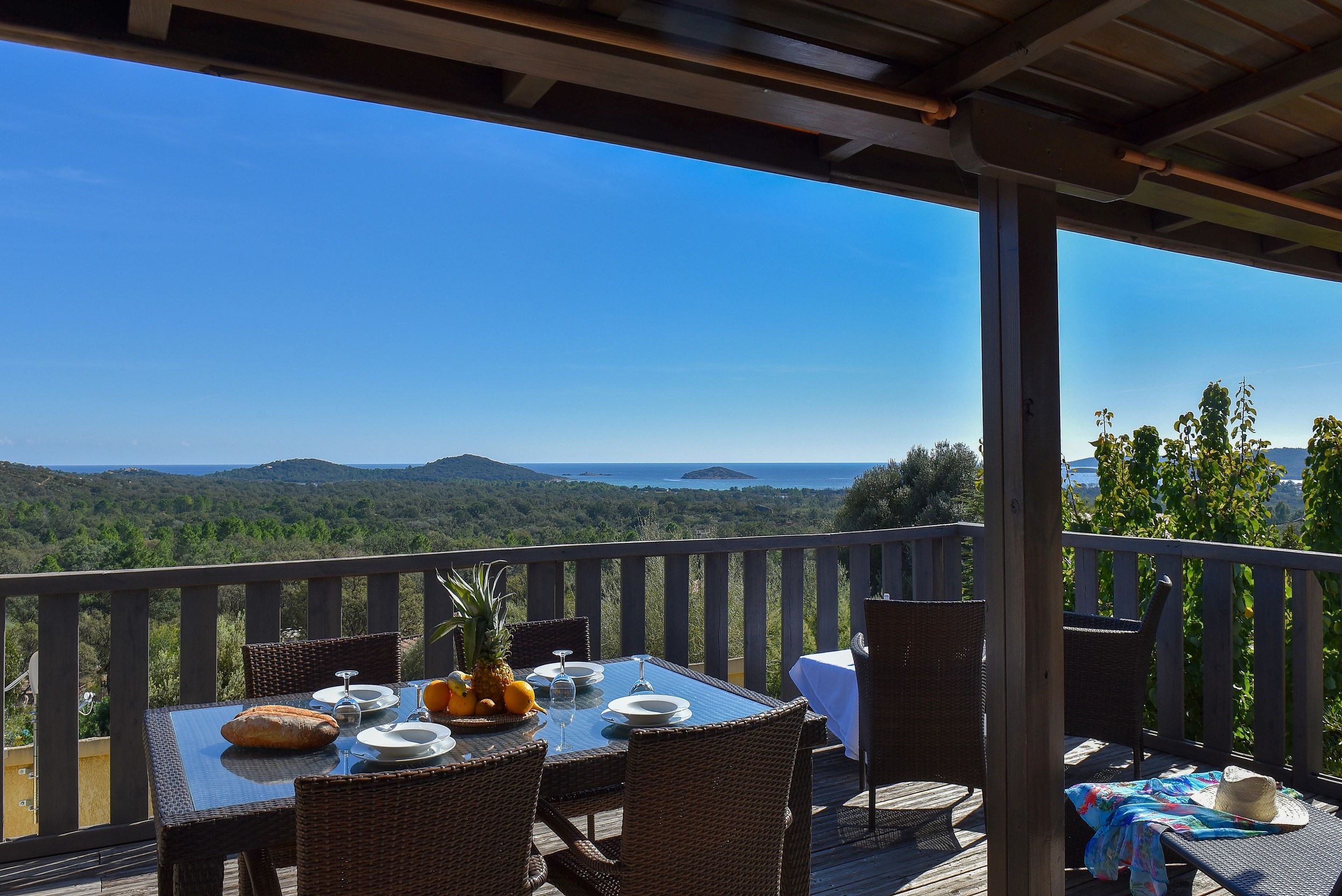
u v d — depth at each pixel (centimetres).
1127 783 306
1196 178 250
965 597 1064
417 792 154
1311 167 273
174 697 652
